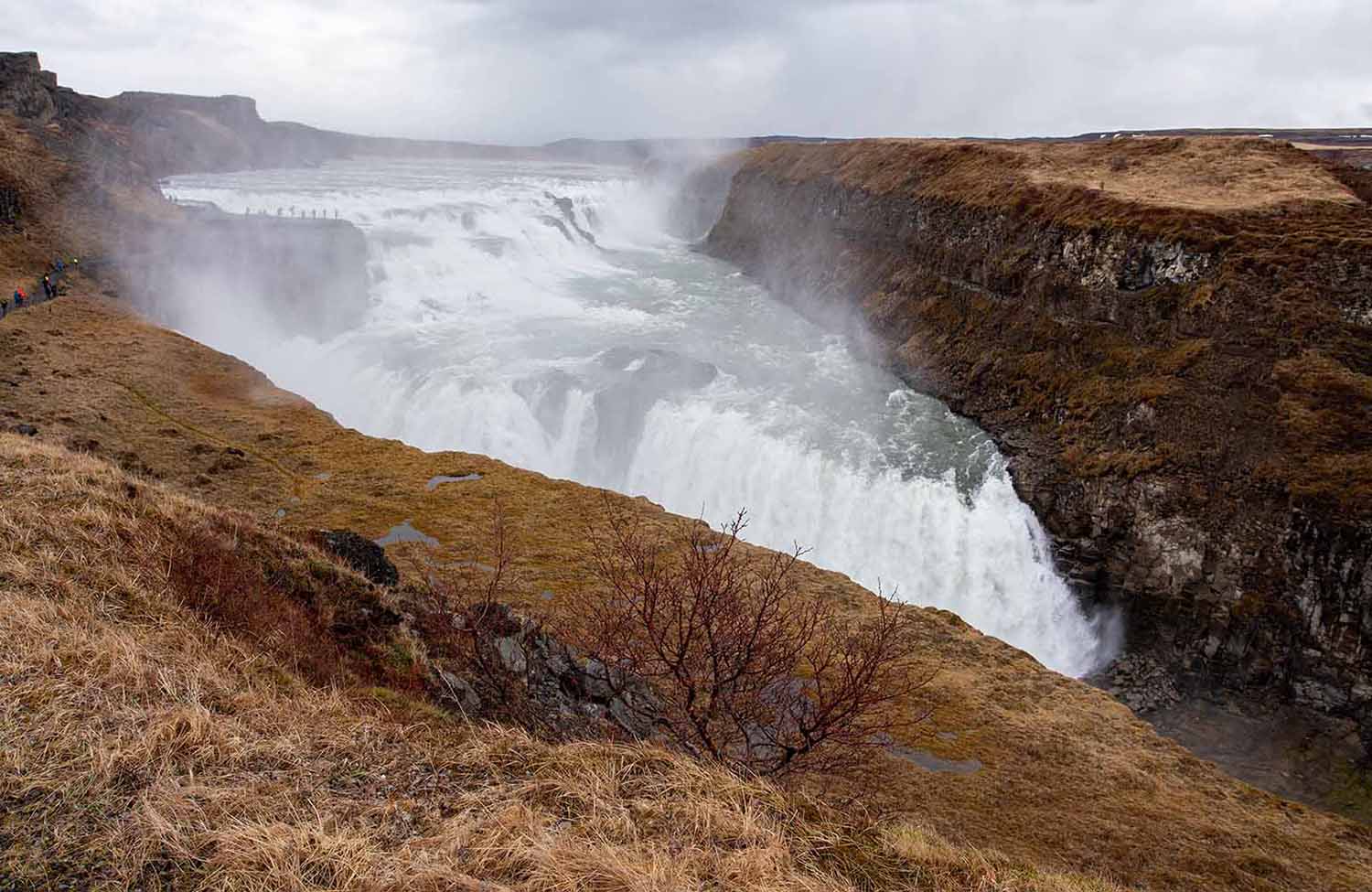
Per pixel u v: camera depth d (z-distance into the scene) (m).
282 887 5.45
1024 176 53.19
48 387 33.25
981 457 40.34
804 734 11.54
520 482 31.72
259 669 9.58
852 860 6.80
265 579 13.38
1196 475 31.98
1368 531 26.47
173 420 33.16
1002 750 19.84
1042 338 44.09
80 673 7.69
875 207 66.38
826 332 61.06
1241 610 28.70
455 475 31.94
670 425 42.62
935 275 55.47
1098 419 37.62
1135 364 38.03
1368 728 25.39
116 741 6.73
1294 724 26.53
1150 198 44.19
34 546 10.70
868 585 36.66
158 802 6.13
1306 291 34.16
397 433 43.03
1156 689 29.33
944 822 16.73
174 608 10.39
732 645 11.53
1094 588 33.41
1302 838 18.11
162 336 42.06
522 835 6.15
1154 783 19.28
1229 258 36.56
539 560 25.20
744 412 43.94
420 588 19.22
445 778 7.12
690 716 10.56
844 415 44.75
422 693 12.27
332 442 33.81
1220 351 34.88
